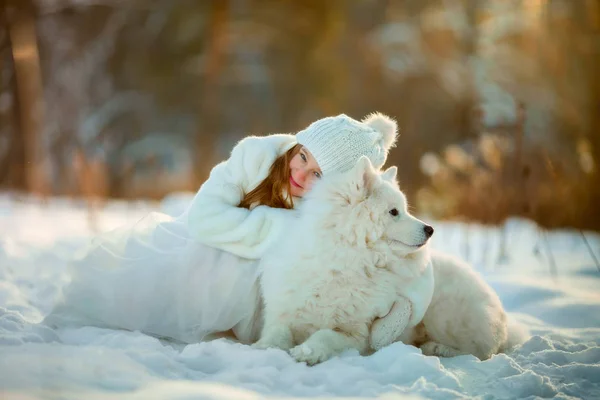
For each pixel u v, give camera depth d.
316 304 3.69
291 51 22.61
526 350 3.85
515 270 6.73
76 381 2.69
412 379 3.16
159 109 21.86
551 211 10.38
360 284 3.68
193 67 21.97
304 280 3.67
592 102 15.44
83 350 3.13
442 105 19.45
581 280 6.29
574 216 10.39
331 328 3.74
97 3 20.44
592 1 15.96
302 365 3.25
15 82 15.98
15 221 8.66
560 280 6.25
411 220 3.76
